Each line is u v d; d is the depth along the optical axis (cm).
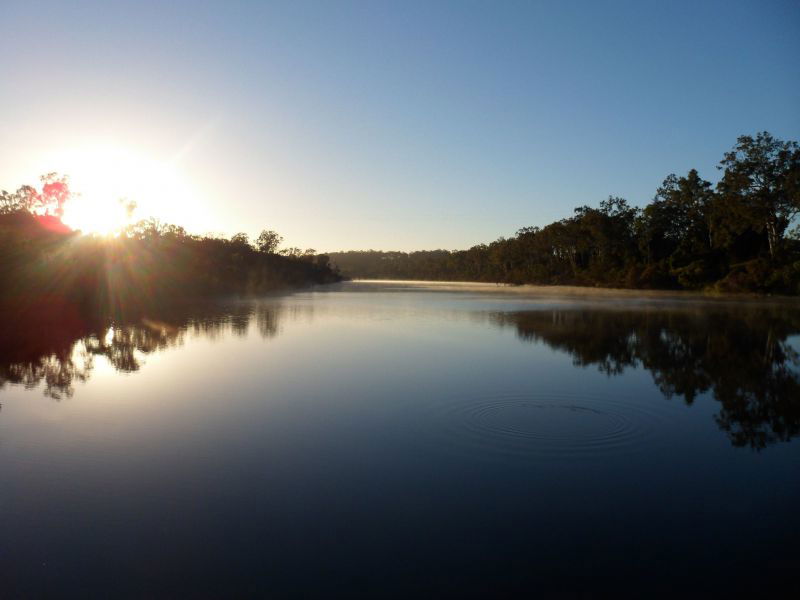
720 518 629
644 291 7056
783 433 934
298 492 699
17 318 2944
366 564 537
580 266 9794
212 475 755
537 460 803
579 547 566
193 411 1080
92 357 1717
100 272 3547
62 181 5156
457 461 799
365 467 780
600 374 1428
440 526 610
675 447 860
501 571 525
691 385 1301
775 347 1922
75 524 620
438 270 17125
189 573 524
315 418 1026
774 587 499
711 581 508
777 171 5325
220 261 6681
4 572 528
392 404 1121
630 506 658
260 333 2344
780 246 5428
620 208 8488
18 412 1075
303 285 9706
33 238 3541
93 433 944
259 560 545
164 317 3127
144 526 613
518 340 2105
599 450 845
